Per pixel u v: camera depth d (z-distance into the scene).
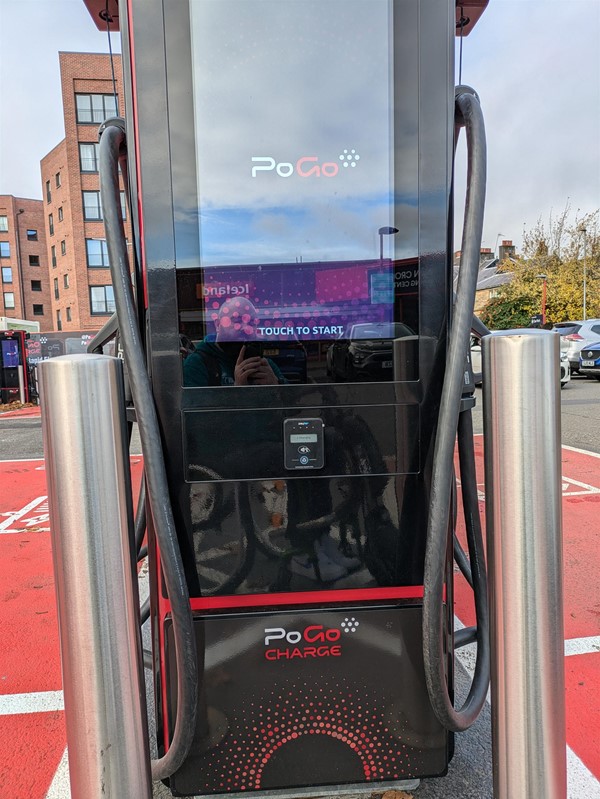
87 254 26.55
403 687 1.56
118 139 1.45
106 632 1.17
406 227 1.48
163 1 1.38
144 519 1.92
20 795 1.83
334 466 1.49
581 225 28.56
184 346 1.46
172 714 1.55
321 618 1.52
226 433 1.47
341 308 1.48
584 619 2.86
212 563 1.49
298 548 1.50
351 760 1.58
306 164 1.46
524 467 1.24
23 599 3.29
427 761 1.59
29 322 33.91
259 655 1.52
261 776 1.57
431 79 1.45
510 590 1.27
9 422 11.97
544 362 1.22
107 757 1.19
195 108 1.42
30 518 4.93
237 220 1.45
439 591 1.40
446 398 1.37
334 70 1.44
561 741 1.29
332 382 1.49
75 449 1.14
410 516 1.52
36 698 2.35
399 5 1.43
